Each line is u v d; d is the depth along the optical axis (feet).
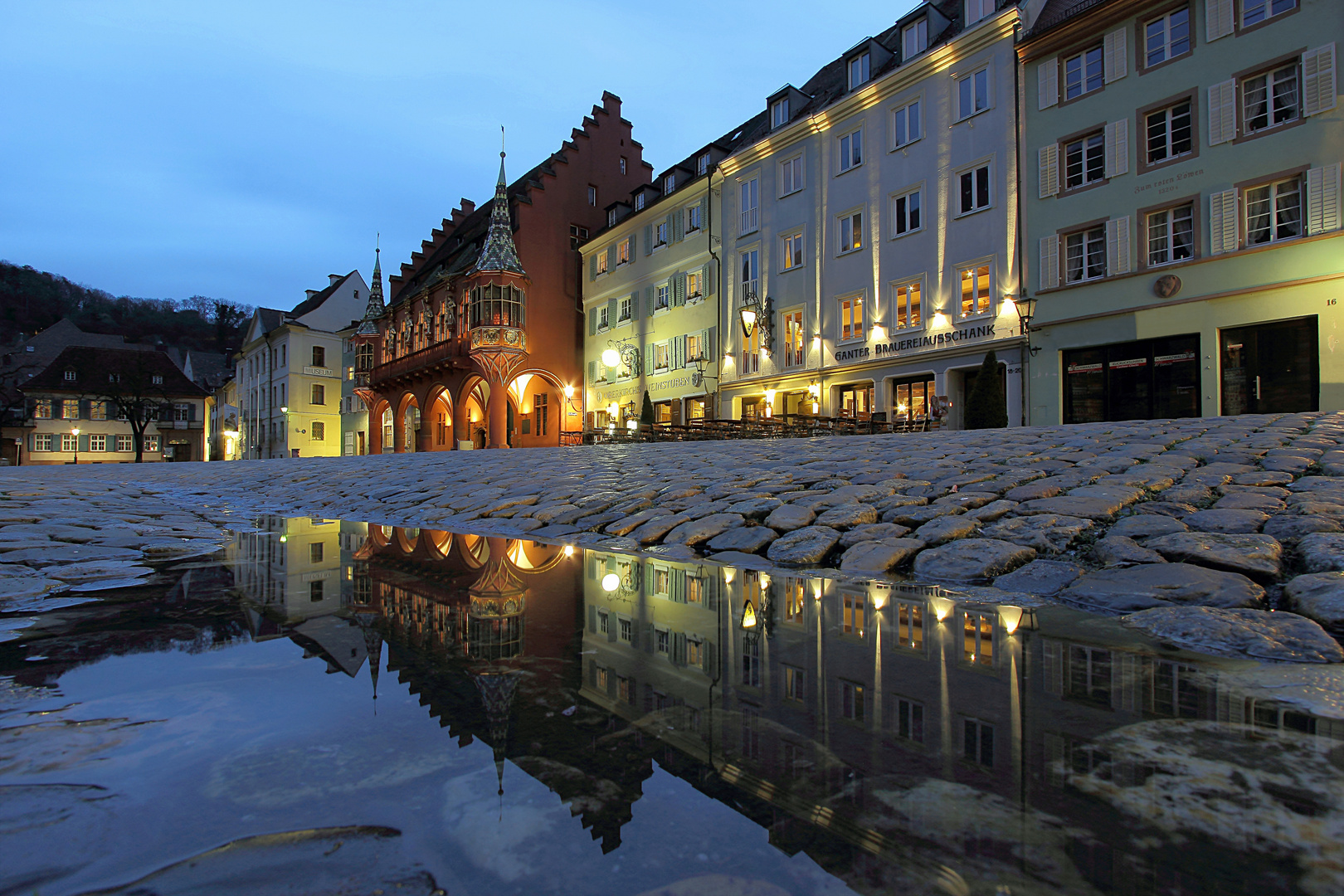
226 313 366.63
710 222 89.25
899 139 69.10
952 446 27.55
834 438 42.37
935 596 7.92
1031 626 6.32
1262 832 2.42
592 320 110.11
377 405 132.77
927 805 2.65
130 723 3.49
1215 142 48.98
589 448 54.19
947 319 64.08
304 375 158.61
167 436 198.08
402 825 2.42
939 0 75.56
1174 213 51.60
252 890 1.94
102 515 18.47
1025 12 59.21
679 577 9.22
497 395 96.53
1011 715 3.77
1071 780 2.90
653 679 4.48
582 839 2.34
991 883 2.04
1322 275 44.27
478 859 2.15
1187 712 3.85
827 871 2.12
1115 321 53.42
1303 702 4.05
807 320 77.36
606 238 106.32
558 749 3.22
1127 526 11.29
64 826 2.37
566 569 9.86
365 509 22.66
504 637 5.66
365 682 4.31
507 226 98.68
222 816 2.44
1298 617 6.21
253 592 7.82
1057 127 57.26
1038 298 58.18
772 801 2.68
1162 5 51.47
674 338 94.84
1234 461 17.17
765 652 5.25
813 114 75.15
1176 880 2.06
